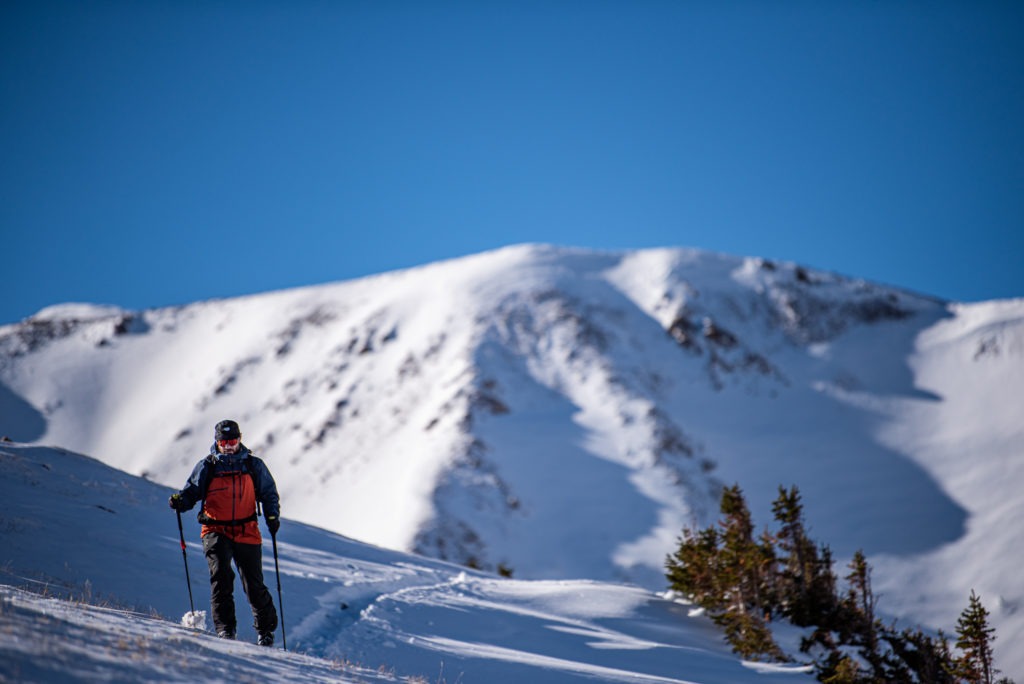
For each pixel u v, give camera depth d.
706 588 27.81
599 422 141.00
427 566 26.36
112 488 20.27
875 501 122.69
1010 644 69.75
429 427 137.38
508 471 123.69
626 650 17.47
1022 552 95.50
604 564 105.69
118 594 11.72
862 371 165.75
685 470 128.75
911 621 86.19
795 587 28.73
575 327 166.62
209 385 182.88
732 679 16.55
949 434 141.12
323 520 123.81
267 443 152.75
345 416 152.12
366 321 184.88
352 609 15.60
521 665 12.22
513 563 105.56
